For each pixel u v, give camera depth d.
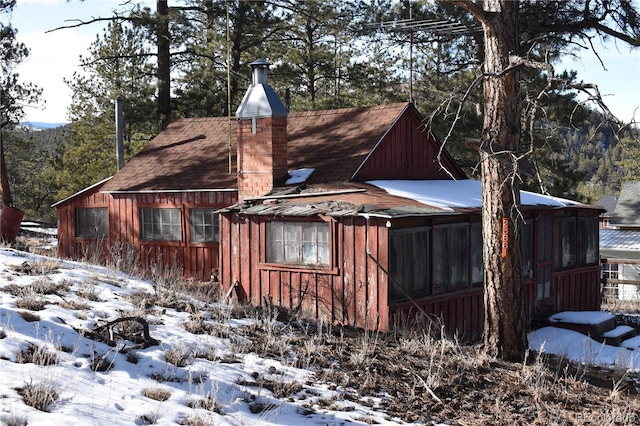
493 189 12.34
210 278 19.72
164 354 9.14
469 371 10.97
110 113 36.19
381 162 18.66
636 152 30.81
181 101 30.31
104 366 8.29
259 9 31.17
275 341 10.81
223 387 8.43
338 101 36.72
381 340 12.51
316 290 15.12
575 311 19.84
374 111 19.66
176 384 8.23
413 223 14.81
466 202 16.78
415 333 13.02
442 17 28.55
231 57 31.98
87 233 22.52
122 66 36.75
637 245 33.16
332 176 17.62
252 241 16.20
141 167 22.05
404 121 19.53
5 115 38.75
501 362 12.05
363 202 15.07
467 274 16.34
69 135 45.06
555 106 26.02
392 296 14.25
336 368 10.06
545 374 11.20
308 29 36.97
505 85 12.13
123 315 10.68
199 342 10.09
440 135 28.84
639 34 17.48
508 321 12.38
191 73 32.19
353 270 14.56
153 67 31.05
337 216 14.53
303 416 8.01
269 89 18.17
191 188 20.00
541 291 18.72
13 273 12.48
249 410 7.94
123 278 14.37
